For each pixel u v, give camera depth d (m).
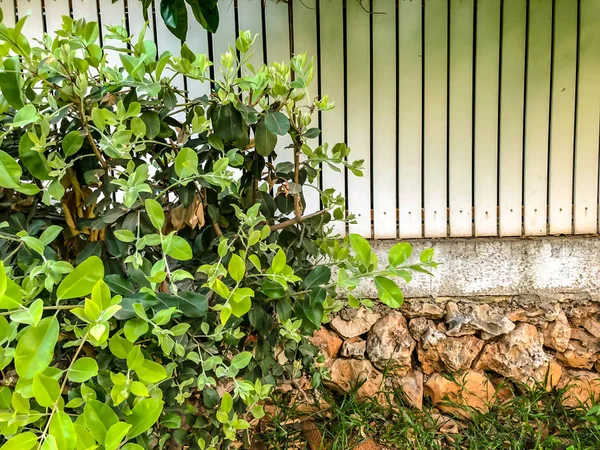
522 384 1.80
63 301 0.93
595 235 1.86
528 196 1.84
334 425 1.75
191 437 1.14
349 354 1.84
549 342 1.86
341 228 1.84
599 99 1.79
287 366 1.46
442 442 1.73
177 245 0.85
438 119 1.80
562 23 1.75
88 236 1.11
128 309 0.82
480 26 1.75
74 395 0.86
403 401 1.81
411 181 1.83
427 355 1.84
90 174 0.96
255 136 1.04
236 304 0.89
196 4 1.32
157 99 1.06
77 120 0.97
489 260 1.83
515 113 1.80
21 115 0.79
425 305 1.85
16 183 0.78
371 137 1.80
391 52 1.75
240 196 1.16
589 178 1.84
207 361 1.01
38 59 0.94
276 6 1.72
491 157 1.82
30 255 0.90
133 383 0.79
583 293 1.83
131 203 0.83
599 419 1.67
